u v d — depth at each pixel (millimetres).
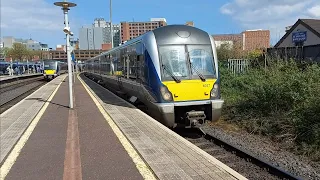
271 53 18203
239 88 17047
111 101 14734
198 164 5496
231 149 8469
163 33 10422
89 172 5242
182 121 9984
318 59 14828
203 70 10203
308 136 8906
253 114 12094
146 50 10500
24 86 33938
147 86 10453
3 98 21078
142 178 4930
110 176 5047
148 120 9695
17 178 5039
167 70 9914
